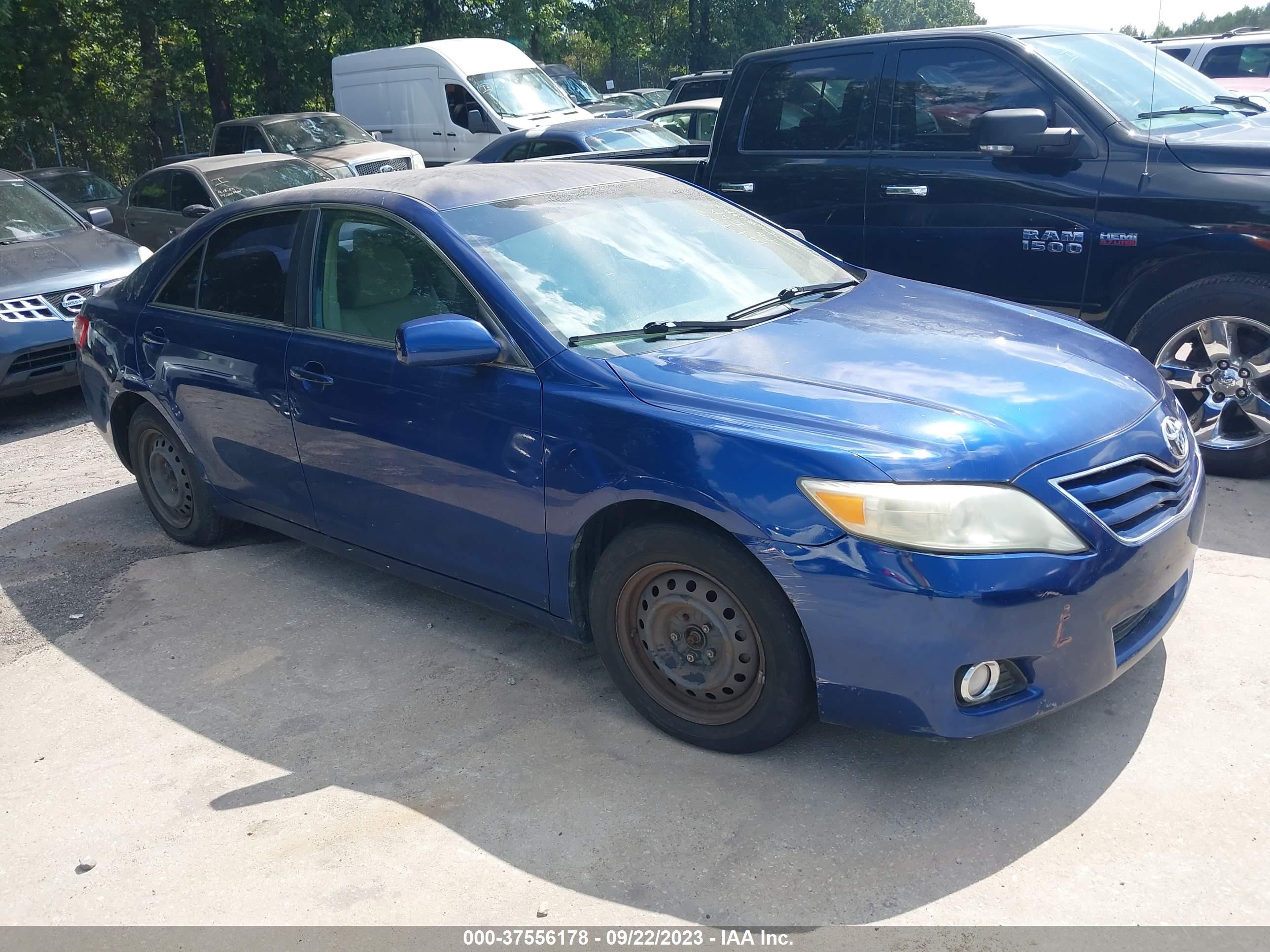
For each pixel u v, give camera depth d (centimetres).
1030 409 287
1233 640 353
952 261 557
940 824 277
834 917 247
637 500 300
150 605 446
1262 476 486
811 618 273
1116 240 496
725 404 295
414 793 307
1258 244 459
